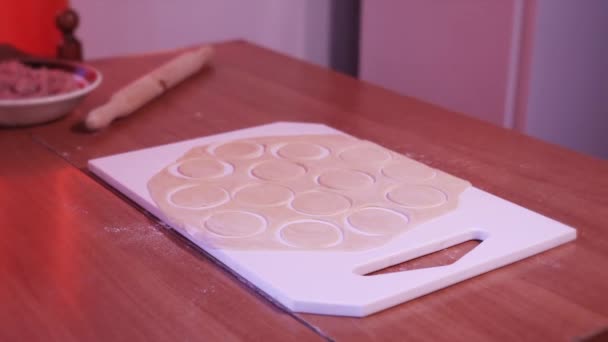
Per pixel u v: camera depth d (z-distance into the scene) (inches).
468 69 90.6
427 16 94.2
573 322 27.3
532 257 32.3
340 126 48.3
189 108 51.1
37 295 28.8
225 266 31.2
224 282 30.0
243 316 27.6
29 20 84.5
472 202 36.4
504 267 31.4
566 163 42.8
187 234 33.3
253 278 29.6
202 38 102.6
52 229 34.3
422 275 29.6
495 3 85.4
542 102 87.5
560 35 85.5
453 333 26.6
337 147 43.4
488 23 86.8
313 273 29.6
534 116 87.5
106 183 39.6
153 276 30.4
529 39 84.1
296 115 50.2
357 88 56.7
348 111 51.3
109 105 47.6
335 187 37.8
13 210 36.1
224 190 37.3
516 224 34.2
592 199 38.2
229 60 63.4
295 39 110.9
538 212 36.5
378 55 102.8
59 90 47.9
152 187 37.7
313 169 40.1
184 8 99.6
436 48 94.1
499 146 45.3
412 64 98.1
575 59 88.0
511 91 86.8
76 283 29.7
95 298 28.6
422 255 32.3
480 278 30.5
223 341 26.1
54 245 32.8
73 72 51.6
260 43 107.7
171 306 28.2
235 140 44.4
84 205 36.8
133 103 49.1
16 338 26.1
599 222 35.7
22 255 31.8
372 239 32.5
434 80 95.5
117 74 58.7
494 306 28.4
